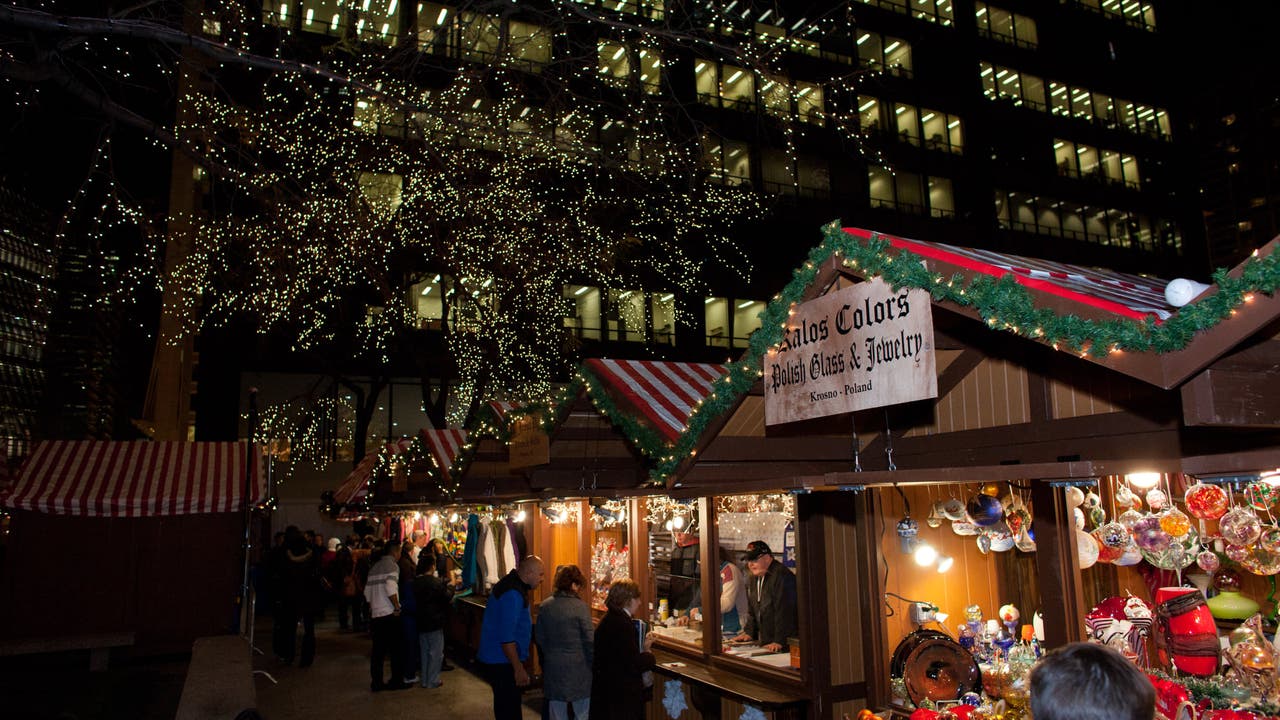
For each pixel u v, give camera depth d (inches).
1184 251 1584.6
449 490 428.8
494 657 287.6
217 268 761.0
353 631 690.2
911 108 1353.3
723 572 290.0
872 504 239.5
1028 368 168.9
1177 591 176.6
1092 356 121.2
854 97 1293.1
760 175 1202.6
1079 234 1472.7
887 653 232.4
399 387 1091.3
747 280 1197.1
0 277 555.5
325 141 670.5
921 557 234.8
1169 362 111.2
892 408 211.0
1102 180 1517.0
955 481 150.8
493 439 415.8
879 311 168.4
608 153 488.7
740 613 286.8
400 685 438.9
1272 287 100.7
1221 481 119.7
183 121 302.0
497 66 281.9
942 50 1393.9
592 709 254.7
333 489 1040.2
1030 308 131.1
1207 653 165.8
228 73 642.8
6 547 497.4
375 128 694.5
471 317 851.4
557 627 273.3
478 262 797.2
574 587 280.4
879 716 205.3
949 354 191.9
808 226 1230.9
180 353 687.7
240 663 297.4
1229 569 209.8
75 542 508.7
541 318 968.3
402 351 988.6
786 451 235.3
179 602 521.0
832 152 1268.5
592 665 273.4
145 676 448.5
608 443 336.5
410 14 879.1
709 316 1182.9
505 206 775.1
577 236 908.0
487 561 506.3
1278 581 202.1
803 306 192.1
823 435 238.1
